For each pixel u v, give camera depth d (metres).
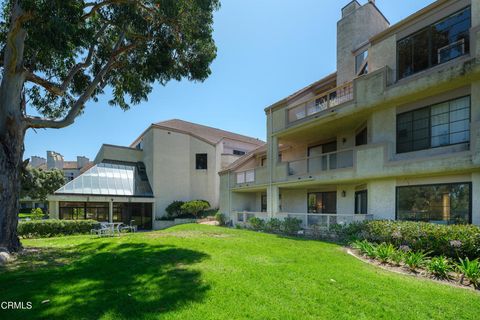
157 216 33.03
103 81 14.41
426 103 11.49
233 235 15.99
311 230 15.74
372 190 13.59
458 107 10.52
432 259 7.35
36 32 7.89
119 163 36.47
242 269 7.48
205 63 13.08
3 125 10.14
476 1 9.88
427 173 11.05
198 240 13.46
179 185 35.28
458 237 8.04
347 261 8.44
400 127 12.41
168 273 7.15
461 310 4.84
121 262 8.52
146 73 12.69
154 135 34.25
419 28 11.76
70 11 8.12
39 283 6.36
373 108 13.30
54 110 14.83
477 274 6.19
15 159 10.36
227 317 4.55
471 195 10.16
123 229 21.64
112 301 5.22
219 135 43.78
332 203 18.69
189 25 11.74
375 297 5.40
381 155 12.62
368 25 17.91
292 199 21.59
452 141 10.62
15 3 9.70
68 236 18.41
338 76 18.12
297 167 19.48
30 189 32.94
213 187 35.72
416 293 5.61
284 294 5.56
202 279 6.57
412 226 9.45
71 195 26.78
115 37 13.67
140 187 33.34
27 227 18.34
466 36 10.22
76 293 5.68
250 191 26.14
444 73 10.34
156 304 5.07
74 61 13.58
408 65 12.12
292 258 8.94
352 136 17.00
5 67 10.05
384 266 7.85
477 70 9.45
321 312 4.75
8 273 7.43
